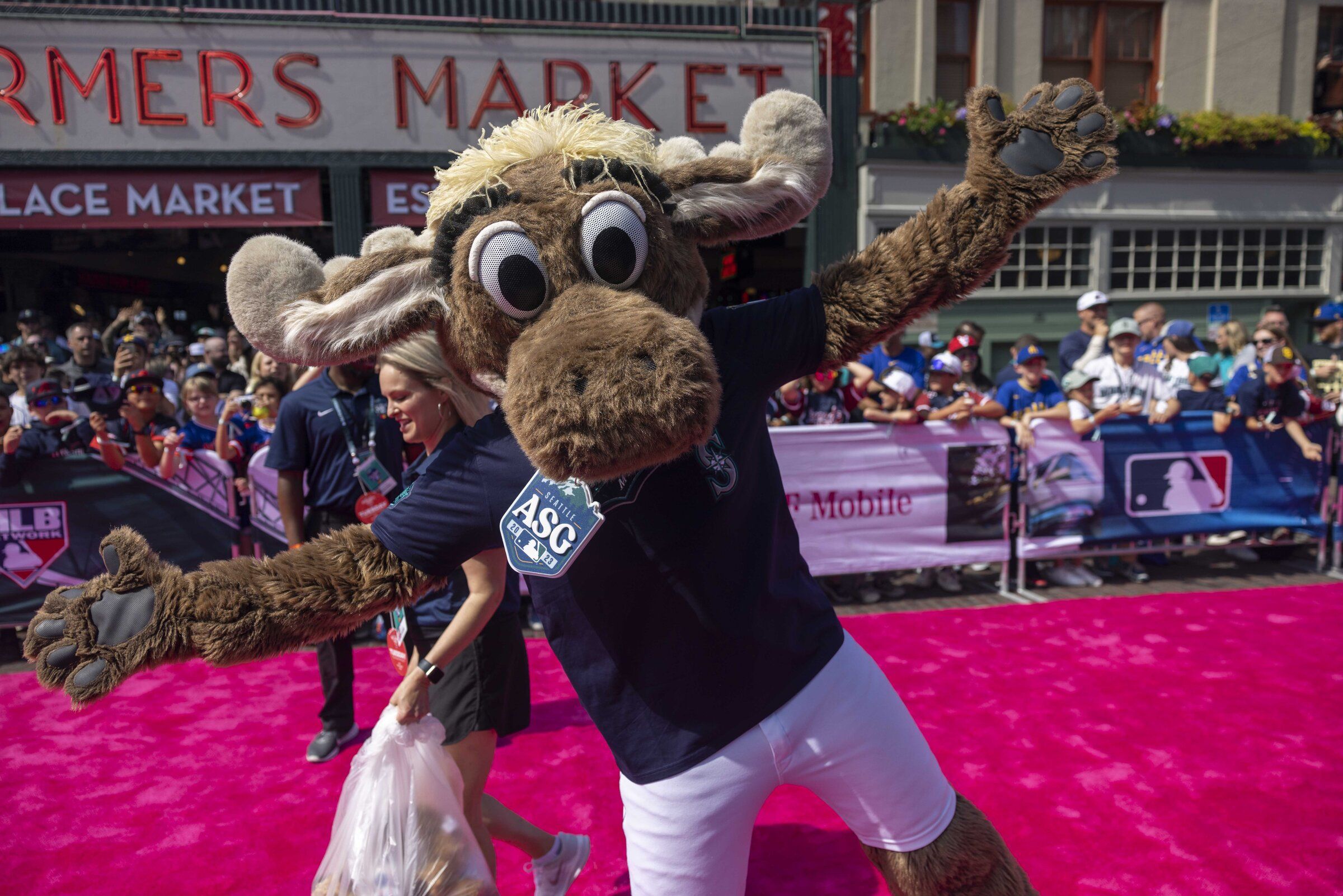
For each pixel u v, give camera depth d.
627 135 1.50
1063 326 11.59
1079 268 11.66
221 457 4.99
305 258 1.56
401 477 3.65
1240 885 2.57
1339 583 5.61
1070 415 5.50
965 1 11.71
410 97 8.77
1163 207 11.77
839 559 5.39
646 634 1.50
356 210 8.83
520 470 1.45
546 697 4.10
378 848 1.87
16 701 4.15
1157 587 5.65
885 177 10.59
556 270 1.35
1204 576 5.87
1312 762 3.27
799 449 5.32
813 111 1.64
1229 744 3.43
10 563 4.75
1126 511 5.64
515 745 3.60
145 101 8.30
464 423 2.32
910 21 11.40
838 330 1.66
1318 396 6.70
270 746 3.67
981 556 5.57
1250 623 4.84
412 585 1.54
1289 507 5.85
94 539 4.85
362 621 1.56
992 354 11.53
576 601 1.50
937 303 1.70
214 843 2.94
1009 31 11.84
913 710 3.80
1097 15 12.20
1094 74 12.29
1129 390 5.99
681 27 9.12
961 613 5.16
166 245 12.13
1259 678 4.07
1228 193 11.93
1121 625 4.86
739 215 1.55
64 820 3.09
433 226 1.51
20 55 8.08
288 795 3.25
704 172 1.54
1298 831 2.83
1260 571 5.95
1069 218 11.48
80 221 8.45
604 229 1.36
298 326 1.43
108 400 5.30
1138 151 11.53
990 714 3.74
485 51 8.83
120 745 3.68
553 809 3.09
